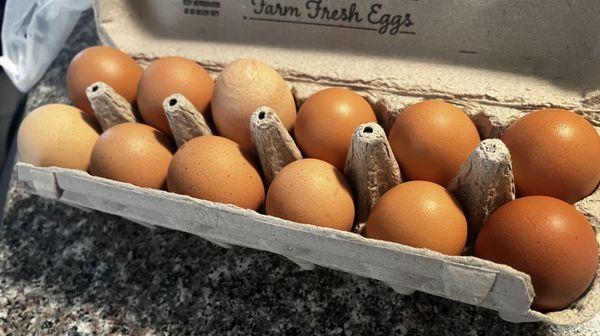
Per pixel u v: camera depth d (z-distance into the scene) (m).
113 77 0.25
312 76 0.25
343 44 0.26
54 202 0.28
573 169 0.18
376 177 0.21
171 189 0.21
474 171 0.18
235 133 0.22
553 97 0.22
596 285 0.18
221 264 0.24
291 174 0.19
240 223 0.20
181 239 0.26
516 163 0.19
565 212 0.17
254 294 0.23
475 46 0.23
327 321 0.22
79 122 0.24
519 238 0.17
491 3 0.22
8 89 0.44
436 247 0.18
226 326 0.23
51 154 0.23
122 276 0.25
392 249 0.17
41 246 0.27
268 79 0.22
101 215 0.27
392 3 0.24
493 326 0.21
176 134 0.23
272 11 0.26
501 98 0.23
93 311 0.24
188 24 0.28
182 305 0.23
